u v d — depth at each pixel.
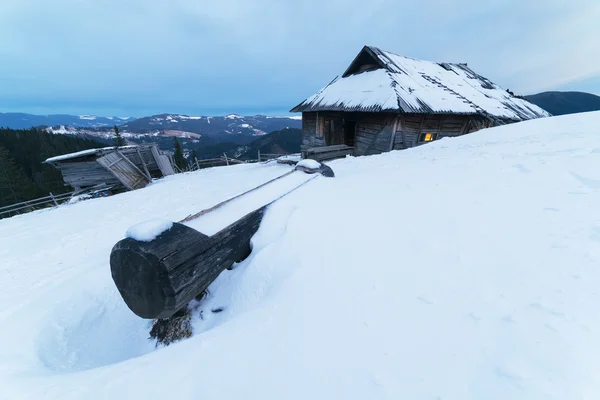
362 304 1.95
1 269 5.29
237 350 1.73
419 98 10.83
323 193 3.99
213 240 2.57
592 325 1.41
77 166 13.64
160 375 1.63
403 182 4.11
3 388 1.79
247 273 2.82
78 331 2.87
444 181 3.83
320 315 1.92
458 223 2.70
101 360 2.62
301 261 2.64
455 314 1.69
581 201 2.54
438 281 2.01
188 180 13.24
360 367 1.47
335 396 1.33
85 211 9.35
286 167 13.07
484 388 1.23
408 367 1.41
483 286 1.87
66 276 4.34
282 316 1.99
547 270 1.87
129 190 13.04
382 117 11.44
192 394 1.47
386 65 12.53
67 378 1.83
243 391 1.44
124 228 7.16
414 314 1.76
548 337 1.41
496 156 4.60
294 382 1.44
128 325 2.99
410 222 2.90
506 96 16.23
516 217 2.56
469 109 11.46
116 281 2.28
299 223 3.19
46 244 6.48
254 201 3.49
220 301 2.79
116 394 1.55
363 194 3.86
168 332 2.70
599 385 1.14
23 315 2.87
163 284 2.08
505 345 1.42
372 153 12.14
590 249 1.94
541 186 3.00
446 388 1.27
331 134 13.88
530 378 1.22
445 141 8.98
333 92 13.60
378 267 2.32
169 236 2.18
